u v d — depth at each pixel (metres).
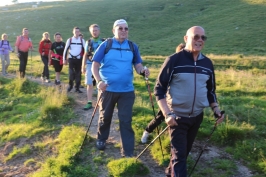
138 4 76.81
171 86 4.48
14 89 11.06
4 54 14.18
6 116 8.91
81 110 8.25
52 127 7.28
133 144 5.69
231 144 6.25
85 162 5.61
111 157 5.67
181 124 4.48
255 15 54.09
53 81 12.68
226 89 11.22
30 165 5.91
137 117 7.34
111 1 86.19
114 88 5.55
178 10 68.00
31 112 8.60
